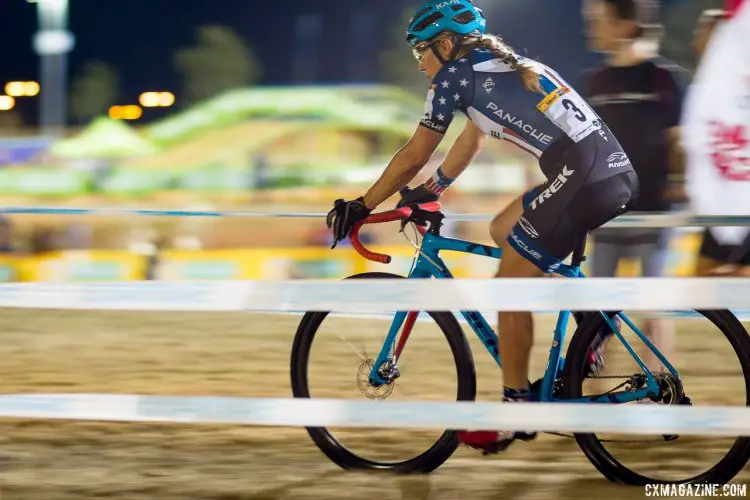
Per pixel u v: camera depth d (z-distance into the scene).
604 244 7.39
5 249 19.12
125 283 5.29
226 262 18.58
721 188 6.95
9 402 5.42
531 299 5.02
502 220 5.77
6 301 5.38
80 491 5.48
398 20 83.06
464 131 5.87
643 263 7.36
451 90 5.33
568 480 5.65
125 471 5.85
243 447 6.37
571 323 10.07
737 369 8.02
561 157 5.24
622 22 6.93
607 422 5.02
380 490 5.50
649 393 5.42
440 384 6.67
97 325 11.30
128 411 5.33
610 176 5.26
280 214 7.46
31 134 65.00
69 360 9.26
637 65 7.01
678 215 6.40
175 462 6.04
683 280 4.91
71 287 5.29
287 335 10.43
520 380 5.55
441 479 5.69
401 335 5.86
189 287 5.23
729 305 4.89
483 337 5.80
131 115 98.44
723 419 4.97
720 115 6.89
